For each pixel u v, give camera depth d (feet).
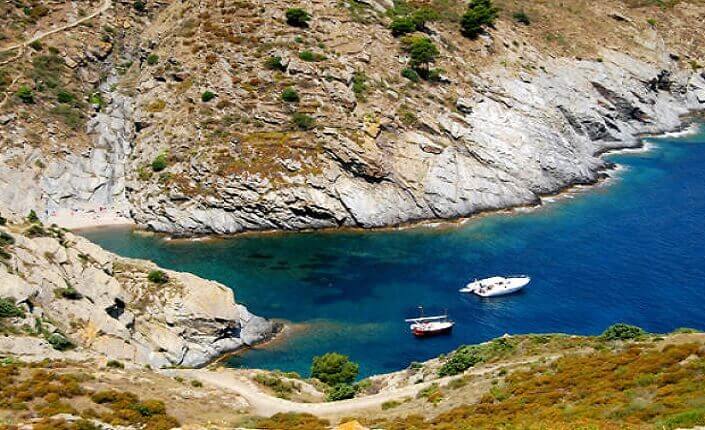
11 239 267.18
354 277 355.15
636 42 639.35
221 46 474.90
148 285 294.66
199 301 291.99
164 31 510.58
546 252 376.48
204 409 196.85
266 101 447.83
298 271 362.94
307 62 462.60
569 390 158.40
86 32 525.34
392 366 276.82
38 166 438.40
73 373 196.85
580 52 597.11
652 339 196.95
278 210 416.67
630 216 422.82
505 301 324.39
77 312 257.14
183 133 442.91
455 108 478.59
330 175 425.28
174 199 418.72
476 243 394.93
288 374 255.91
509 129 477.36
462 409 166.71
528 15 620.49
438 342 293.84
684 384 133.49
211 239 407.85
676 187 470.80
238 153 428.15
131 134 479.00
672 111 622.54
